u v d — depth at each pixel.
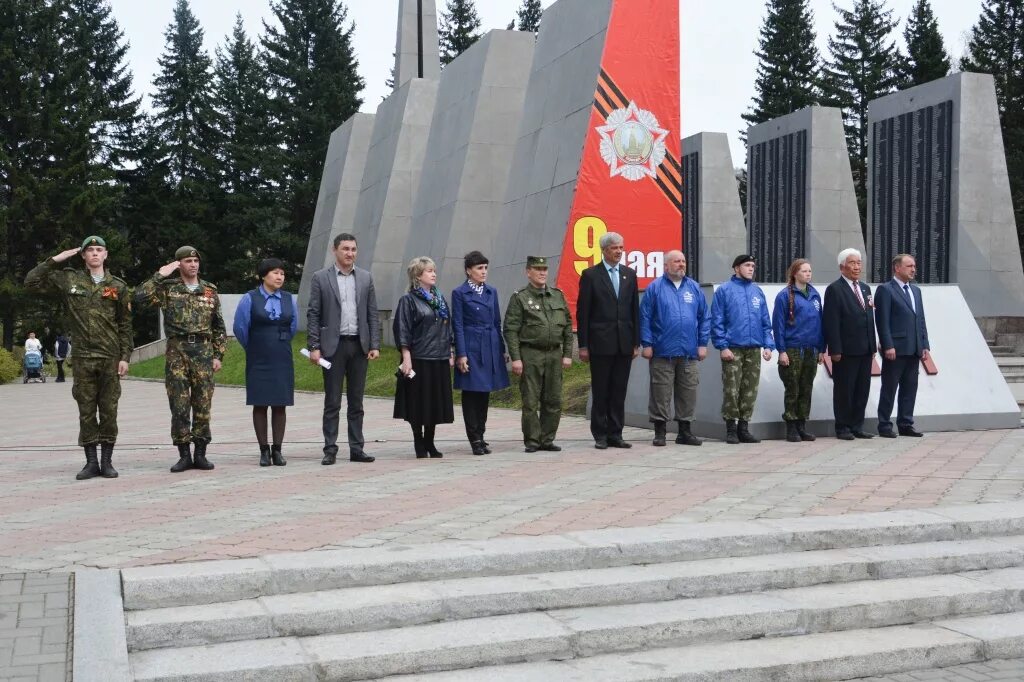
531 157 22.12
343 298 9.98
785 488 7.85
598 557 5.68
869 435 11.58
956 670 4.93
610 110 19.02
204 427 9.61
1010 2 51.12
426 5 35.06
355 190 39.19
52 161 49.06
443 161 28.50
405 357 10.11
